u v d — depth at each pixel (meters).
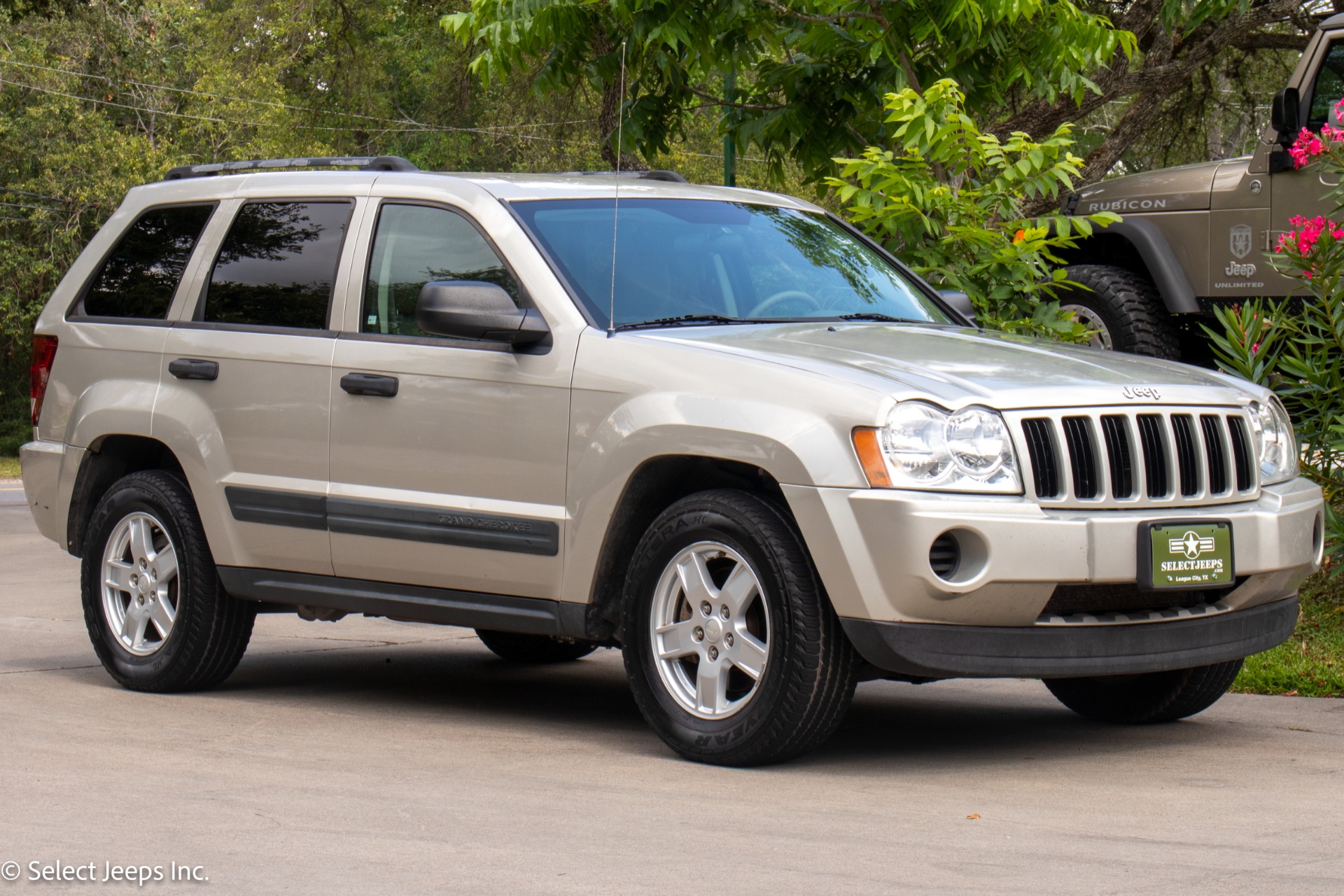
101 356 8.98
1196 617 6.62
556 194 7.77
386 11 45.69
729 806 5.85
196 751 6.95
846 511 6.11
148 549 8.73
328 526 7.79
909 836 5.38
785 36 13.77
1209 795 6.08
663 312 7.33
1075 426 6.36
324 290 8.07
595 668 10.09
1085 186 14.80
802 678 6.28
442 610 7.54
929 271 11.30
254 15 48.53
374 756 6.86
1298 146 10.39
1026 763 6.76
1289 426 7.28
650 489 6.89
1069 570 6.13
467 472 7.31
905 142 11.54
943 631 6.12
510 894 4.67
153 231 9.08
